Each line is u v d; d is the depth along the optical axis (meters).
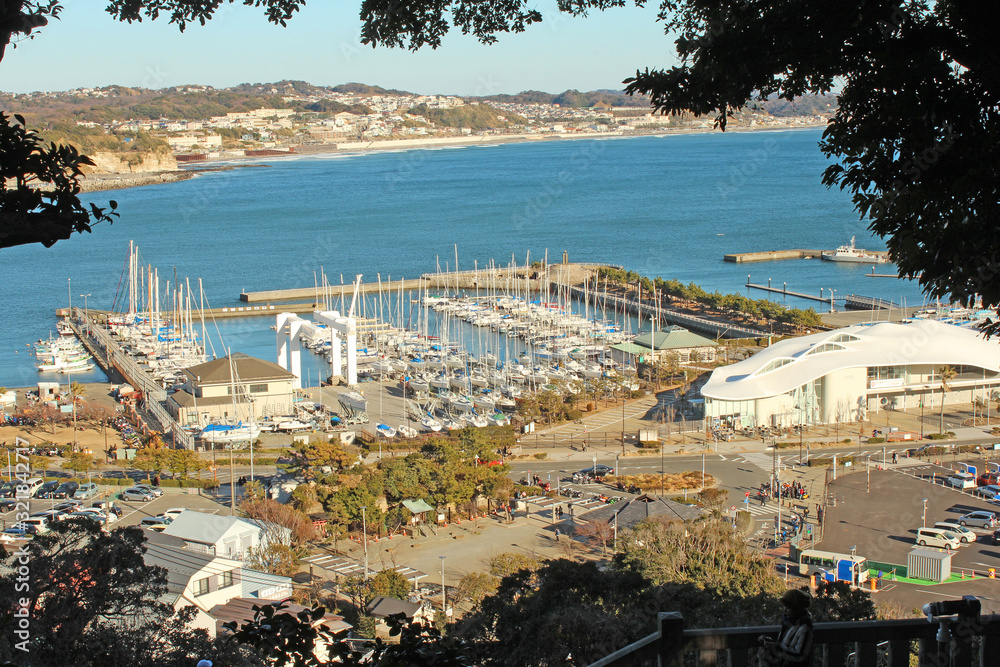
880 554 79.25
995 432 117.25
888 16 23.94
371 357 167.12
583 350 165.25
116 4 26.05
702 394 122.56
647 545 66.56
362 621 61.88
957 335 133.12
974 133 22.89
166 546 66.75
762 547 80.88
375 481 87.19
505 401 135.88
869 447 112.19
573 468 106.62
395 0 29.00
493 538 84.25
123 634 36.25
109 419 127.56
